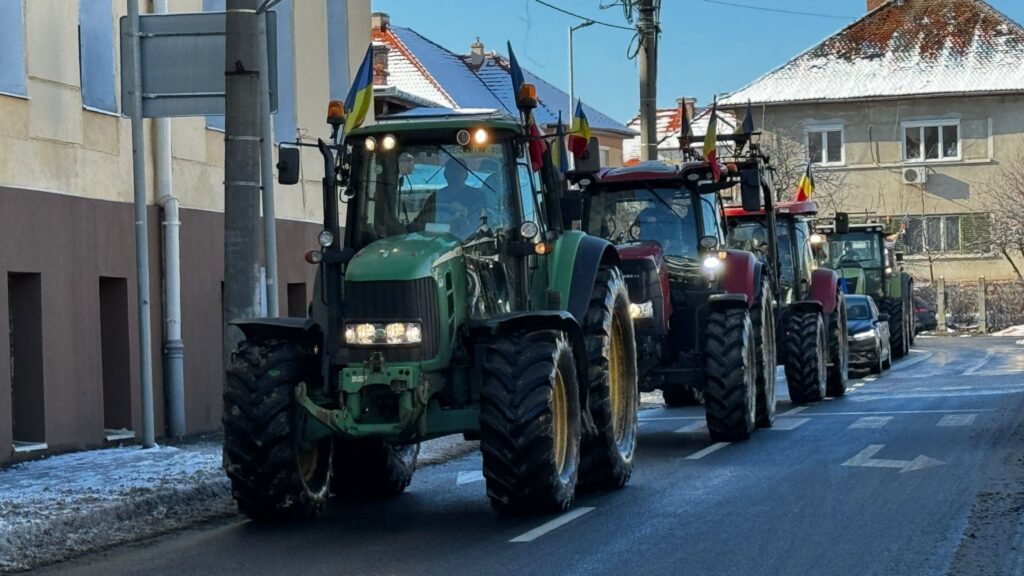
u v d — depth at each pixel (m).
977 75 68.88
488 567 9.83
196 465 15.34
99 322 18.53
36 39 17.44
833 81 69.50
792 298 25.41
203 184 21.56
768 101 68.94
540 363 11.97
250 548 10.97
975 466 14.44
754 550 10.17
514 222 13.09
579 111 15.98
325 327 12.80
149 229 19.80
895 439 17.36
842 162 69.00
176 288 20.09
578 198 14.21
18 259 16.81
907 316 43.78
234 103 15.09
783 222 25.92
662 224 19.33
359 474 13.77
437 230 12.98
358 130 13.15
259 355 12.22
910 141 68.81
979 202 68.06
